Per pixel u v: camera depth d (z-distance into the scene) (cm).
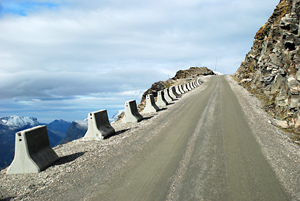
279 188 430
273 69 1698
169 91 2141
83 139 936
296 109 1027
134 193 436
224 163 564
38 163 600
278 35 1916
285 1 2206
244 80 2758
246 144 707
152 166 570
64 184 501
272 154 616
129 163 601
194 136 821
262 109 1318
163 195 421
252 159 583
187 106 1541
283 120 1044
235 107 1362
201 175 500
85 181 507
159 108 1641
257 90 2000
